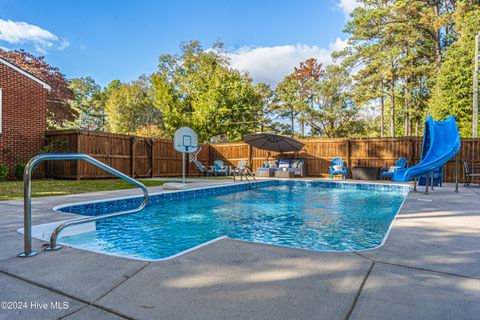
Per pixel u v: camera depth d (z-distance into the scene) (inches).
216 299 61.4
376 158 519.2
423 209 181.5
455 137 302.0
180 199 287.9
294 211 230.7
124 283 69.1
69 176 424.8
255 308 57.7
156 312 56.2
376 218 202.2
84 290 65.4
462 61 625.9
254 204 267.9
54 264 81.0
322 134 1202.0
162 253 126.0
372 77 912.3
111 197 228.5
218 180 451.2
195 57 1069.8
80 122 1628.9
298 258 87.0
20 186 310.2
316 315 55.1
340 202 281.6
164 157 559.8
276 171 542.0
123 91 1279.5
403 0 827.4
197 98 959.6
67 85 905.5
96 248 132.9
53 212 160.6
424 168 272.1
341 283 69.3
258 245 100.4
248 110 953.5
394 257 88.3
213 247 98.0
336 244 138.6
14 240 105.7
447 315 55.1
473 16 673.6
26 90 426.3
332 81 1088.8
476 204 203.9
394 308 57.6
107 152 456.8
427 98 938.1
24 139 423.2
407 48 920.3
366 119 1169.4
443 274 75.1
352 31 961.5
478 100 603.2
